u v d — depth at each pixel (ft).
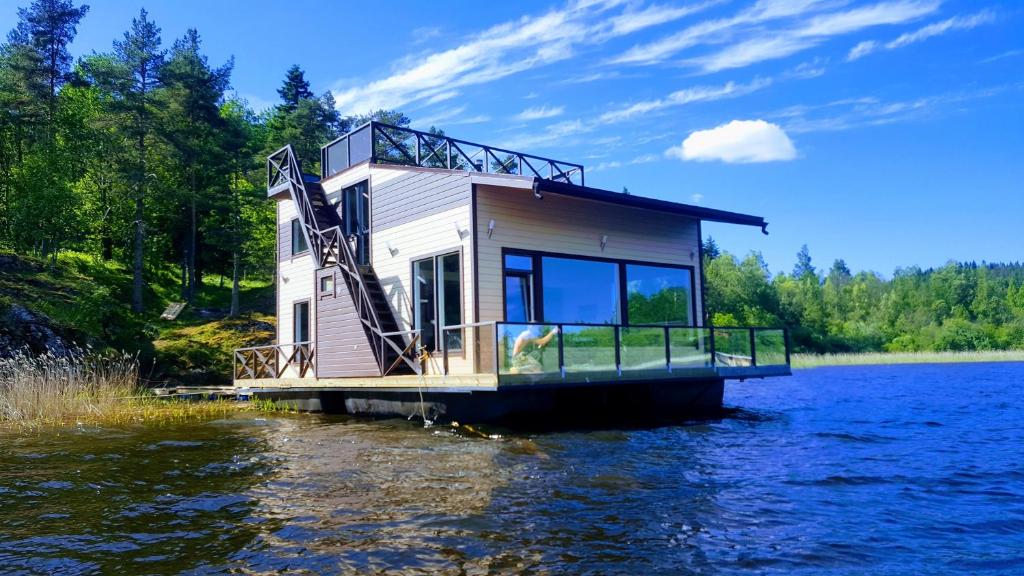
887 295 285.02
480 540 16.15
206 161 127.65
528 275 43.42
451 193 42.96
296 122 142.72
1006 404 48.98
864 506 19.07
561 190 38.01
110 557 15.52
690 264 53.21
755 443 30.55
